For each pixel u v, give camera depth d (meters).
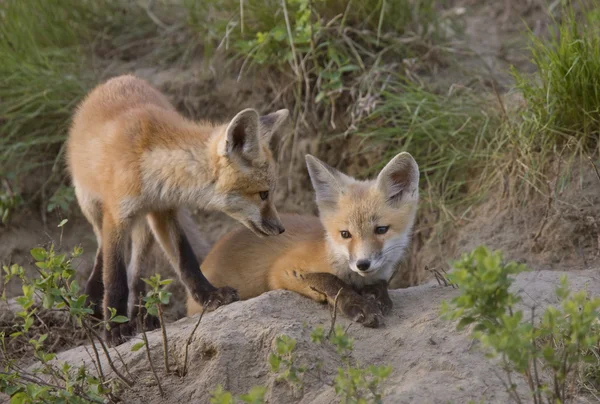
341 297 8.58
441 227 11.80
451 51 13.79
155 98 10.85
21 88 13.73
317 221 10.38
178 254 9.98
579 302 6.27
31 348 10.24
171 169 9.26
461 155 12.08
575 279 9.19
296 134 13.48
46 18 14.89
